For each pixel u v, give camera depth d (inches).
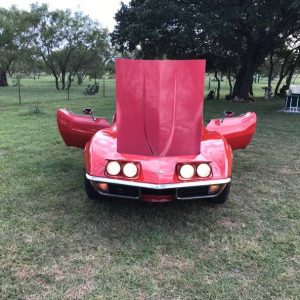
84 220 149.4
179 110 144.0
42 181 194.1
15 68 1963.6
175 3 528.1
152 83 141.4
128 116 144.4
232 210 162.6
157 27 566.9
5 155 245.9
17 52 1369.3
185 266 119.0
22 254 123.6
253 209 164.4
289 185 197.9
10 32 1280.8
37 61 1486.2
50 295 104.0
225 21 499.5
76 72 1648.6
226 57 802.2
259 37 724.7
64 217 151.6
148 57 700.7
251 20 491.5
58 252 125.6
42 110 509.7
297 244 134.0
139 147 145.6
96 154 147.0
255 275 114.9
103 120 194.2
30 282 109.4
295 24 663.1
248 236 139.3
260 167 231.1
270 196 180.9
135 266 118.5
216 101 761.0
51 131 334.0
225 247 131.2
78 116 195.8
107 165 138.9
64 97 850.1
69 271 115.2
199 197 141.3
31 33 1370.6
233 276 114.1
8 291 105.2
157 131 143.7
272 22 516.4
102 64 1678.2
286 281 112.0
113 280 111.1
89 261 120.6
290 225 149.5
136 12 560.1
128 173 136.9
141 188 137.2
